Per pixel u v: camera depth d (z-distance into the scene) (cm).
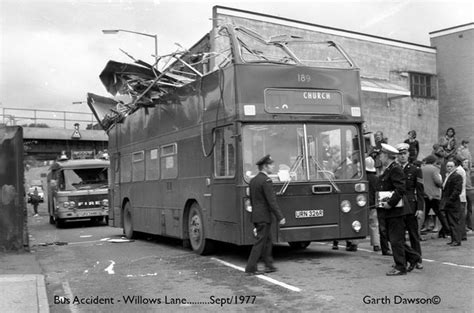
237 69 937
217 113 995
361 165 999
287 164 945
